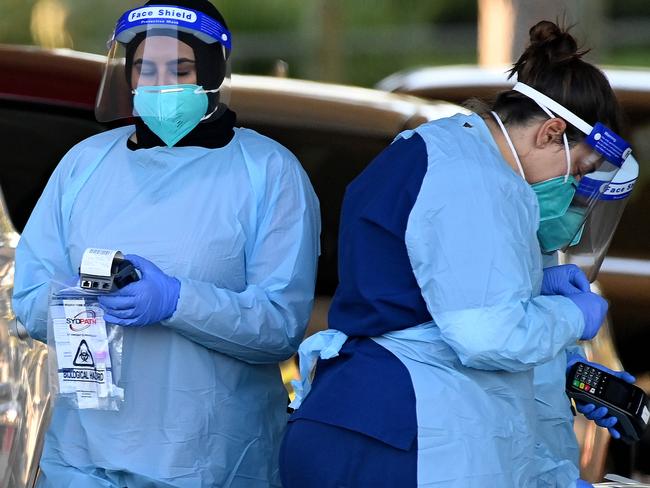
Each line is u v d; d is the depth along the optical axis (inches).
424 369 404.8
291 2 2795.3
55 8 2249.0
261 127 646.5
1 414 493.4
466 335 388.5
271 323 455.5
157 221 450.3
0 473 490.9
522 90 421.4
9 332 502.9
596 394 476.1
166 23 449.1
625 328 907.4
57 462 458.9
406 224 401.4
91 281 423.5
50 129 627.8
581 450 587.5
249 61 2390.5
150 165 457.4
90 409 448.1
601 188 432.8
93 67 660.1
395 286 406.3
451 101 1014.4
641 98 917.8
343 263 420.2
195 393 452.8
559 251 495.8
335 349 415.5
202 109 454.0
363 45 2561.5
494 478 400.8
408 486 396.2
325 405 408.2
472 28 2822.3
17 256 472.4
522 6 1302.9
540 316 397.7
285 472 416.5
